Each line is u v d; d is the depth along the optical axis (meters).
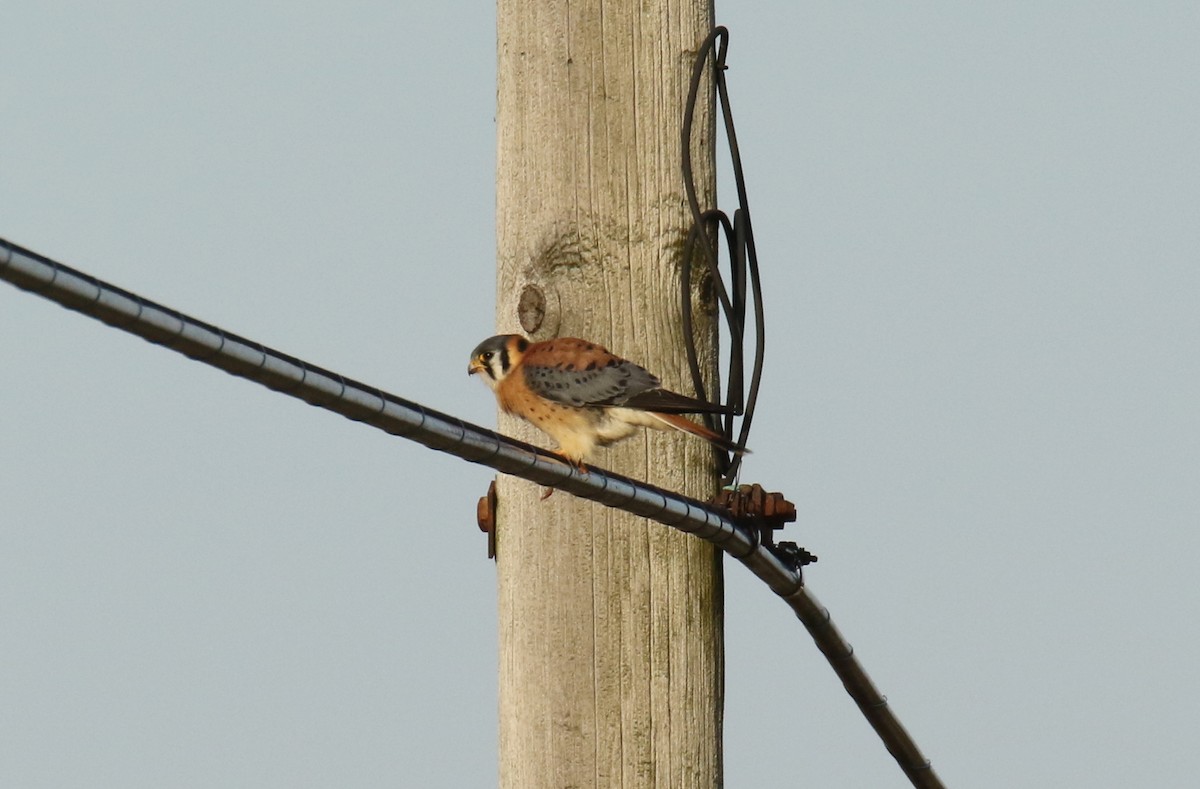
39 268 8.10
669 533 12.46
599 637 12.41
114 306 8.43
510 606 12.60
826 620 13.38
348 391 9.70
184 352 8.88
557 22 12.56
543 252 12.55
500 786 12.69
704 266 12.64
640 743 12.38
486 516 12.77
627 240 12.55
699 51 12.66
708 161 12.77
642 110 12.56
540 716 12.44
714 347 12.78
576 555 12.45
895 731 14.46
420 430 10.13
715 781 12.53
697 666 12.46
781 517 12.62
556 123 12.54
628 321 12.55
